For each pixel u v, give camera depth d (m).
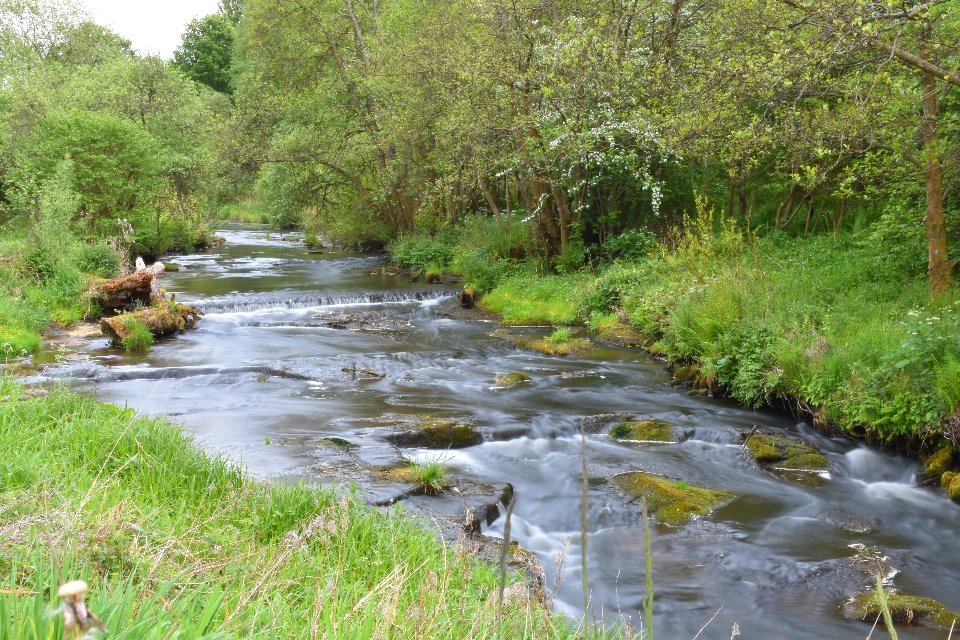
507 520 1.79
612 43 15.35
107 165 27.16
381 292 22.23
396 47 24.30
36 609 1.96
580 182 19.73
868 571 6.58
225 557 4.30
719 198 21.95
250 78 32.09
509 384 12.73
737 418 10.94
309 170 31.52
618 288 17.58
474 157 21.64
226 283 24.75
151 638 2.22
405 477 7.86
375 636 3.03
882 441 9.45
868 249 15.59
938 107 11.73
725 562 6.76
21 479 5.16
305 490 5.95
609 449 9.73
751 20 10.99
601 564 6.77
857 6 8.87
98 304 18.55
